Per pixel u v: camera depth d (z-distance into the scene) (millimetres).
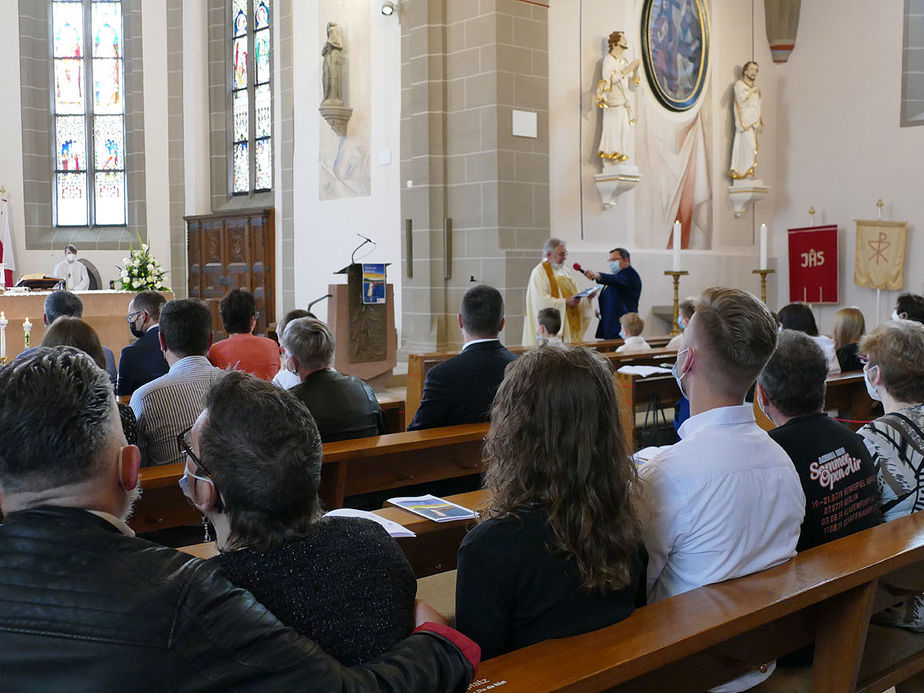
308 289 12867
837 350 6113
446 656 1412
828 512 2445
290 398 1508
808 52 12578
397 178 11148
